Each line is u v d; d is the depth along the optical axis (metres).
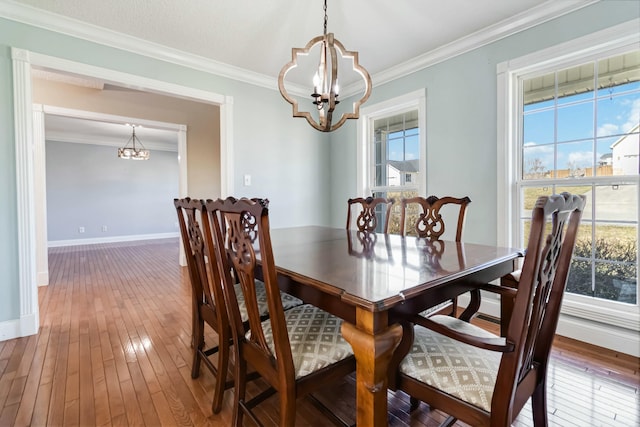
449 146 2.82
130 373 1.76
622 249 2.01
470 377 0.94
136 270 4.38
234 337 1.27
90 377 1.72
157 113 4.39
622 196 2.01
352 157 3.81
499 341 0.85
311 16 2.31
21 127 2.22
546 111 2.31
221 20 2.36
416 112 3.21
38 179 3.62
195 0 2.12
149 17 2.31
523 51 2.33
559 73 2.24
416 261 1.29
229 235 1.16
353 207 3.80
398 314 0.96
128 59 2.67
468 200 1.92
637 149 1.95
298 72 3.35
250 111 3.41
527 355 0.91
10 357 1.93
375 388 0.88
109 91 4.04
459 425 1.34
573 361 1.85
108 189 7.32
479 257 1.36
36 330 2.29
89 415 1.42
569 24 2.11
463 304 2.77
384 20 2.36
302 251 1.54
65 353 1.98
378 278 1.03
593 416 1.38
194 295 1.75
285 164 3.71
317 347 1.14
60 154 6.70
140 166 7.76
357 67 1.78
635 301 1.97
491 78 2.52
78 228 6.95
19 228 2.22
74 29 2.38
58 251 6.01
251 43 2.71
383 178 3.58
